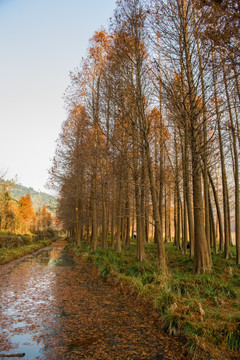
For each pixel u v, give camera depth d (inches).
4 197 1005.8
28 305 258.8
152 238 1323.8
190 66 370.6
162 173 622.5
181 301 221.5
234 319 182.2
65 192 921.5
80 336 186.2
